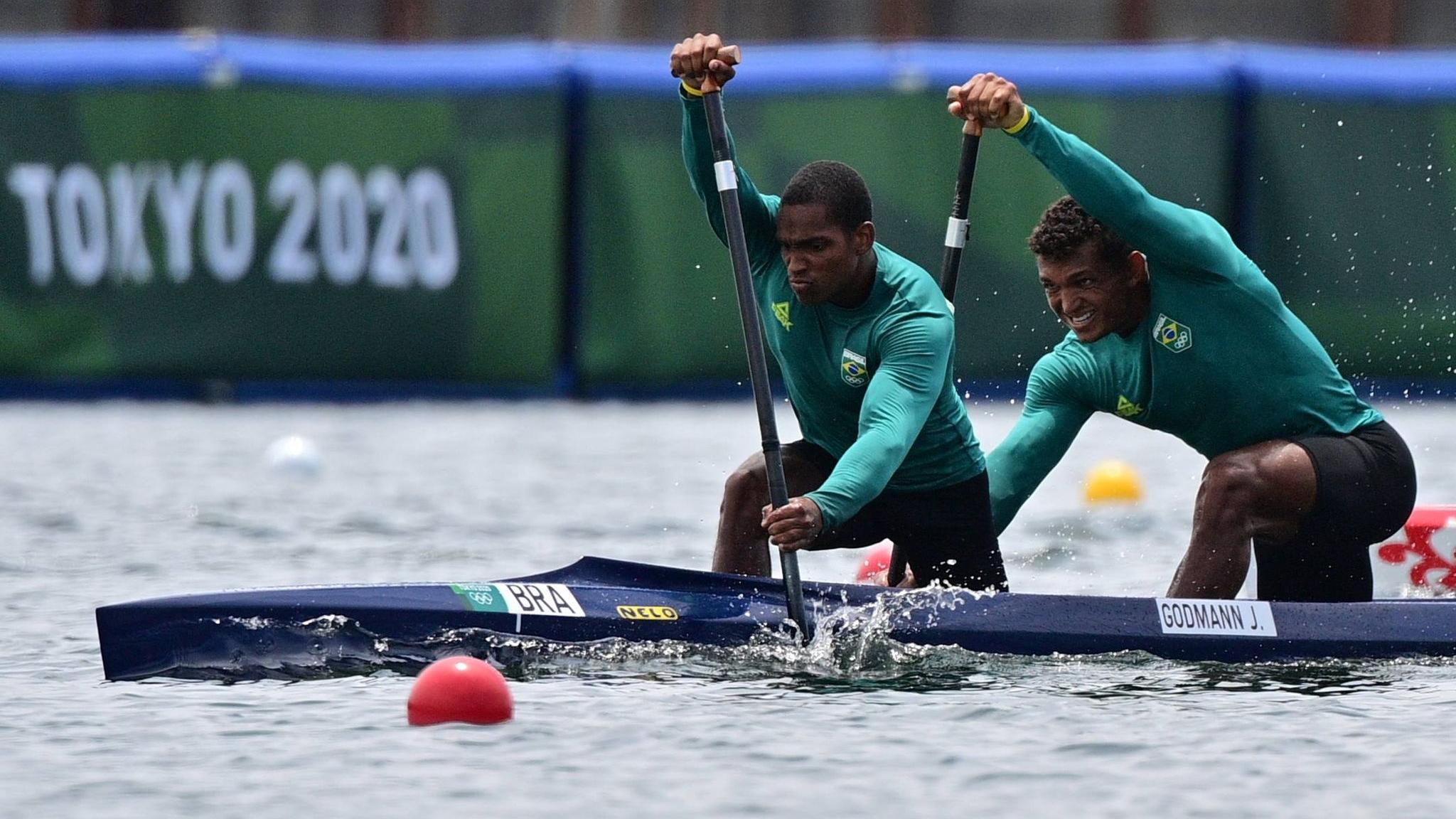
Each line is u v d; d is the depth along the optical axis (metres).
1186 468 42.44
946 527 20.53
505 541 29.72
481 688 16.48
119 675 18.44
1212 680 18.64
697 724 16.44
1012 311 52.12
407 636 19.05
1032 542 30.53
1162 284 19.84
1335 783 14.64
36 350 51.25
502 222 53.06
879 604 19.78
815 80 52.25
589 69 52.97
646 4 74.88
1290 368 20.16
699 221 53.59
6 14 70.44
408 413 51.41
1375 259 53.44
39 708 17.06
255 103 51.28
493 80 52.66
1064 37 72.31
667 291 53.72
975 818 13.70
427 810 13.83
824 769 14.94
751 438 45.91
